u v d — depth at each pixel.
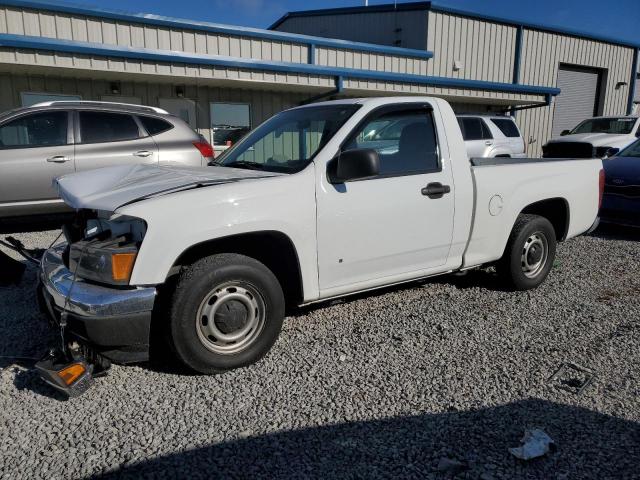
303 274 3.56
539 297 4.86
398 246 3.96
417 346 3.78
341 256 3.71
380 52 15.83
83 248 3.13
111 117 7.40
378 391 3.16
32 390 3.16
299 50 14.05
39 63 9.20
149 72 10.30
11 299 4.72
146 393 3.13
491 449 2.60
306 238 3.52
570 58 21.41
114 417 2.88
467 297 4.84
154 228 3.00
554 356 3.63
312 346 3.77
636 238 7.69
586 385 3.22
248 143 4.43
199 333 3.23
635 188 7.28
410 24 17.86
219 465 2.49
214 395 3.11
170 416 2.89
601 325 4.20
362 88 13.09
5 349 3.71
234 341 3.38
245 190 3.29
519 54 19.66
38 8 10.40
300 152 3.79
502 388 3.20
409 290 5.04
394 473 2.44
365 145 3.82
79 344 3.26
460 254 4.43
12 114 6.82
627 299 4.84
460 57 18.25
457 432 2.74
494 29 18.91
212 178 3.46
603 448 2.60
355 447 2.62
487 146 12.43
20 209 6.88
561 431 2.75
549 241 5.09
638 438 2.69
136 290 3.01
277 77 11.82
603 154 13.30
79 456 2.55
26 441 2.66
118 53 9.84
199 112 12.53
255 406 3.00
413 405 3.01
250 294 3.38
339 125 3.78
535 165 4.87
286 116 4.47
